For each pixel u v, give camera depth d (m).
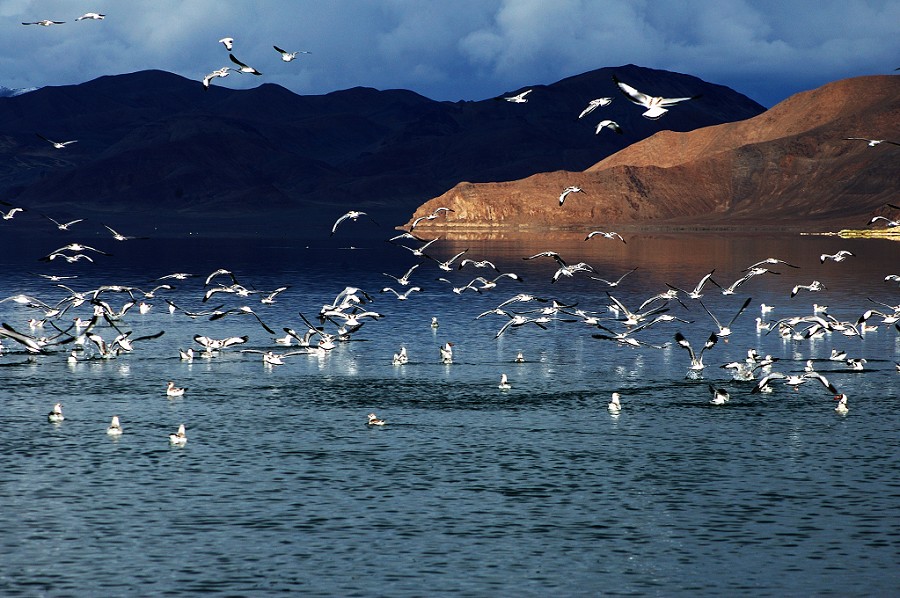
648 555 36.53
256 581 34.34
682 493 42.88
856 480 44.56
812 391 62.16
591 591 33.69
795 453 48.62
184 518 39.88
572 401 59.78
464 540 37.84
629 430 52.91
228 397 60.75
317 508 41.06
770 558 36.28
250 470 46.00
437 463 47.12
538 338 84.31
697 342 82.38
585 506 41.38
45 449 49.12
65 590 33.66
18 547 37.03
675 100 26.77
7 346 78.06
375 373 68.44
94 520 39.62
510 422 54.66
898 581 34.41
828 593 33.53
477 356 75.31
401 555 36.47
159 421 54.75
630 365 71.44
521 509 40.97
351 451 49.03
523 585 34.09
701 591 33.69
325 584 34.12
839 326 77.69
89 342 81.06
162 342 81.56
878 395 60.97
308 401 59.75
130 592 33.53
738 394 61.44
